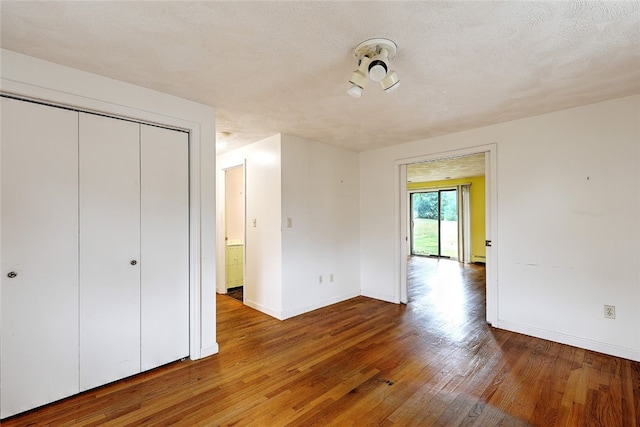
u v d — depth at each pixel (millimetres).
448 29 1523
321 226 3955
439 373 2260
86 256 2008
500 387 2072
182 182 2459
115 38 1599
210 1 1308
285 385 2109
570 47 1695
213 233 2600
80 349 1985
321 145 3961
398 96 2400
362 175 4523
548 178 2828
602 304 2562
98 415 1789
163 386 2092
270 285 3633
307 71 1978
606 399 1924
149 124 2289
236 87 2219
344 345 2766
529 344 2752
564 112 2732
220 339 2906
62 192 1918
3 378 1733
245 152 4055
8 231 1745
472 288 4945
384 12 1389
